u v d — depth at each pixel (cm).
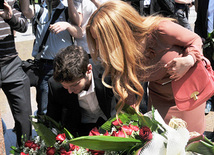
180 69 193
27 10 309
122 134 150
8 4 302
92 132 156
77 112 217
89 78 200
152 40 192
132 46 171
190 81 202
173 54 197
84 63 186
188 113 218
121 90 174
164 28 190
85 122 230
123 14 172
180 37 193
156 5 345
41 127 170
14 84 301
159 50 196
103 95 206
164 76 210
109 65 176
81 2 308
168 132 135
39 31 313
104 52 171
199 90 200
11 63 298
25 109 307
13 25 298
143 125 158
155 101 232
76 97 209
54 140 170
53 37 308
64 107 215
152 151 137
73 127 221
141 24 179
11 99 305
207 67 204
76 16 302
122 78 176
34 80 317
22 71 307
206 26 355
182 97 206
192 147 135
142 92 174
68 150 157
